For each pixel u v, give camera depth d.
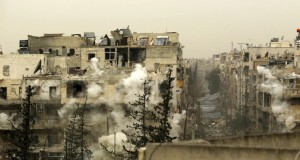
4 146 56.28
